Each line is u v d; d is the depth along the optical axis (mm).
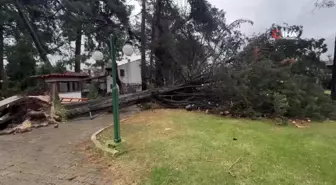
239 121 6047
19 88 17359
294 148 3908
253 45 8602
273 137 4547
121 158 3646
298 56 9258
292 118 6508
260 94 6688
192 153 3656
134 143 4238
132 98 8742
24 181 3037
